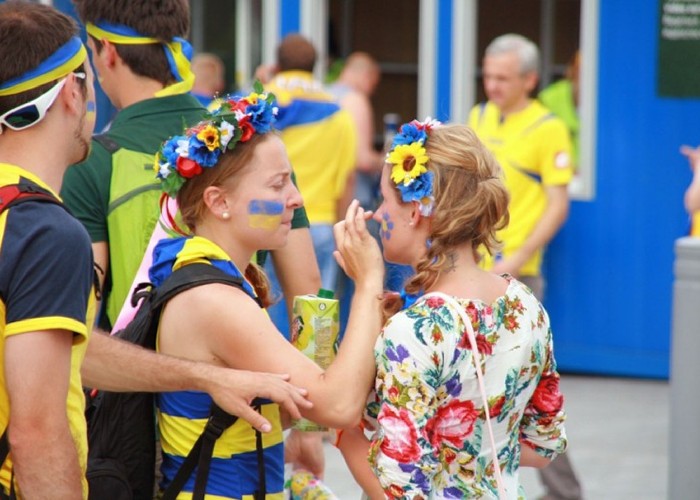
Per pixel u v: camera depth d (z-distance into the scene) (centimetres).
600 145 1683
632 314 1700
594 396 1656
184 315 617
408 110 1783
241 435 625
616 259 1694
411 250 627
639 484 1312
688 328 1040
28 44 541
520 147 1402
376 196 1689
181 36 787
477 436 607
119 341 615
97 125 1688
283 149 646
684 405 1046
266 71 1627
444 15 1711
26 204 525
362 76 1705
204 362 617
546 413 657
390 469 586
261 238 639
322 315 666
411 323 593
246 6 1750
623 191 1681
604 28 1664
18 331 515
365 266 634
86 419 641
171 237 680
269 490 644
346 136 1522
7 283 518
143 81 776
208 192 634
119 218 752
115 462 623
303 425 662
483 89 1722
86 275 533
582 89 1678
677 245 1041
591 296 1708
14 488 532
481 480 611
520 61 1407
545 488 1234
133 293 657
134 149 761
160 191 754
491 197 610
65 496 526
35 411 517
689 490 1048
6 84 539
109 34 771
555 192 1395
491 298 617
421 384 589
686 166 1659
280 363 610
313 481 788
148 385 610
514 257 1380
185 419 623
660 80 1653
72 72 552
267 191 636
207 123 634
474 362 599
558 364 1734
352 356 613
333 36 1780
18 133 545
